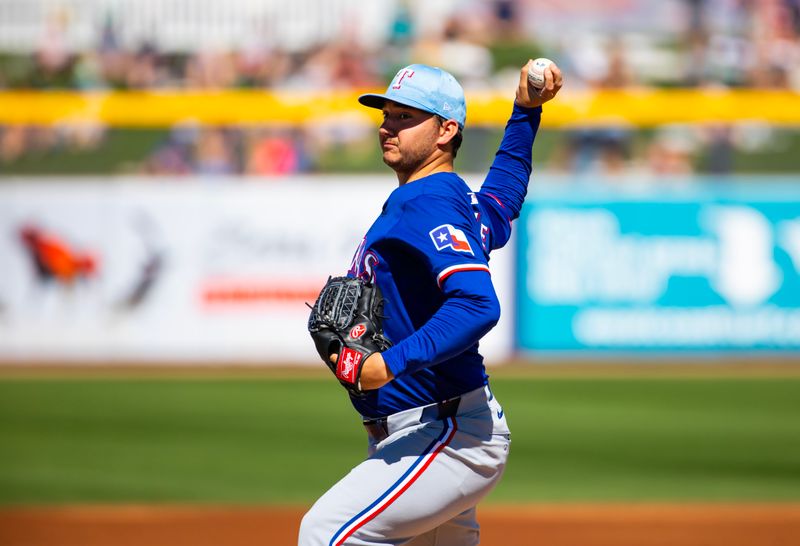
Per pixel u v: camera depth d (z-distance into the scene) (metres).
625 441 31.33
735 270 42.81
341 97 44.97
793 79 55.31
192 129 50.44
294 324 43.12
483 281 10.30
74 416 34.59
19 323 43.50
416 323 10.98
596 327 42.75
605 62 55.78
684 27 56.56
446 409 11.01
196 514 23.89
